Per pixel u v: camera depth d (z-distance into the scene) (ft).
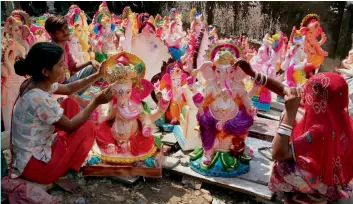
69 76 14.52
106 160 12.01
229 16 31.12
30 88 10.34
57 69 10.09
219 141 12.03
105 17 20.47
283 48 19.84
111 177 12.27
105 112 12.68
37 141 10.45
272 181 10.51
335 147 9.50
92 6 41.11
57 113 10.11
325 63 26.96
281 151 9.46
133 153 12.11
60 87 11.41
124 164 12.05
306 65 19.10
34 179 10.72
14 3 37.09
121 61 11.80
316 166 9.53
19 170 10.51
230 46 11.80
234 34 31.17
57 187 11.68
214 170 12.03
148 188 12.09
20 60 10.19
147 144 12.28
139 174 12.05
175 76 14.97
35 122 10.27
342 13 25.70
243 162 12.35
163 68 16.31
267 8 29.07
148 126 12.08
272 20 29.04
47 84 10.36
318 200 10.28
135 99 12.05
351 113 15.16
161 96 12.17
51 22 13.51
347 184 10.22
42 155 10.55
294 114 9.37
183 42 21.44
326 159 9.52
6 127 14.01
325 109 9.28
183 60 18.45
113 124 12.14
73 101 11.59
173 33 21.66
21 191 10.09
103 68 11.76
